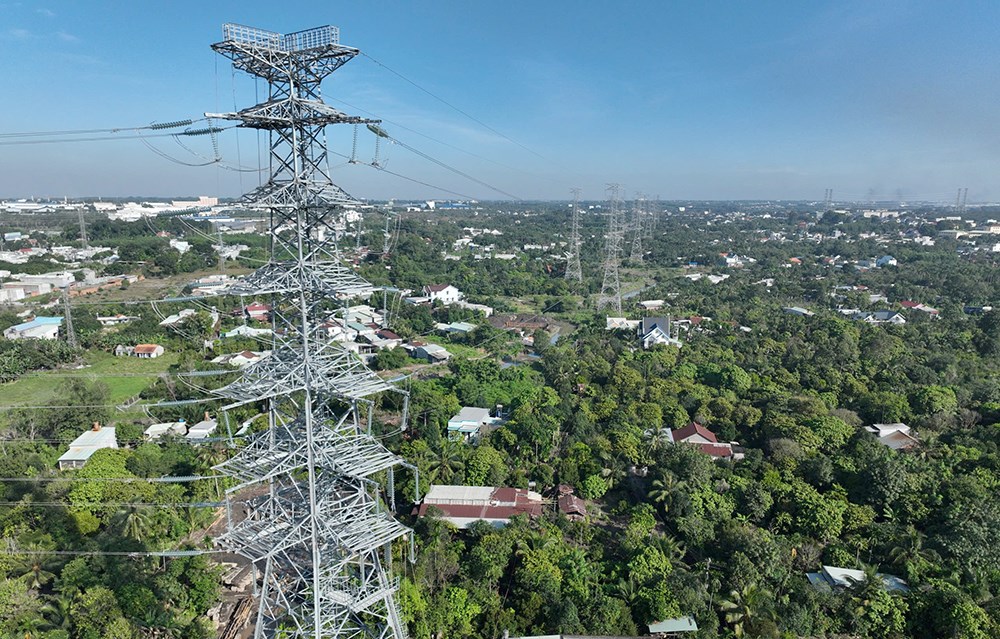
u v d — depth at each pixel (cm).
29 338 11000
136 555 5012
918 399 8300
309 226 3369
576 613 4578
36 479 5766
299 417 3525
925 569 5016
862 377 9388
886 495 5944
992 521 5375
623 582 4850
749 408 8031
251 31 3066
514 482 6656
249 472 3238
